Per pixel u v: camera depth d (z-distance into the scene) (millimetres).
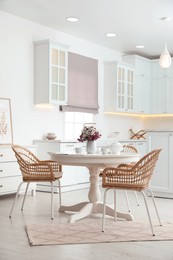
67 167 6582
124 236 3596
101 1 5465
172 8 5742
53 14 6105
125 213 4320
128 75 8531
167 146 5906
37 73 6551
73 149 6586
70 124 7555
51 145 6406
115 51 8711
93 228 3902
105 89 8281
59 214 4609
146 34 7258
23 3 5590
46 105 6820
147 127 9664
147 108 9211
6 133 6023
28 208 4973
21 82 6344
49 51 6410
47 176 4418
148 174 3840
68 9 5840
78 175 6855
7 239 3482
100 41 7859
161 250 3170
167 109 9117
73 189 6734
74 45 7480
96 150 4742
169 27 6762
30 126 6516
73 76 7348
